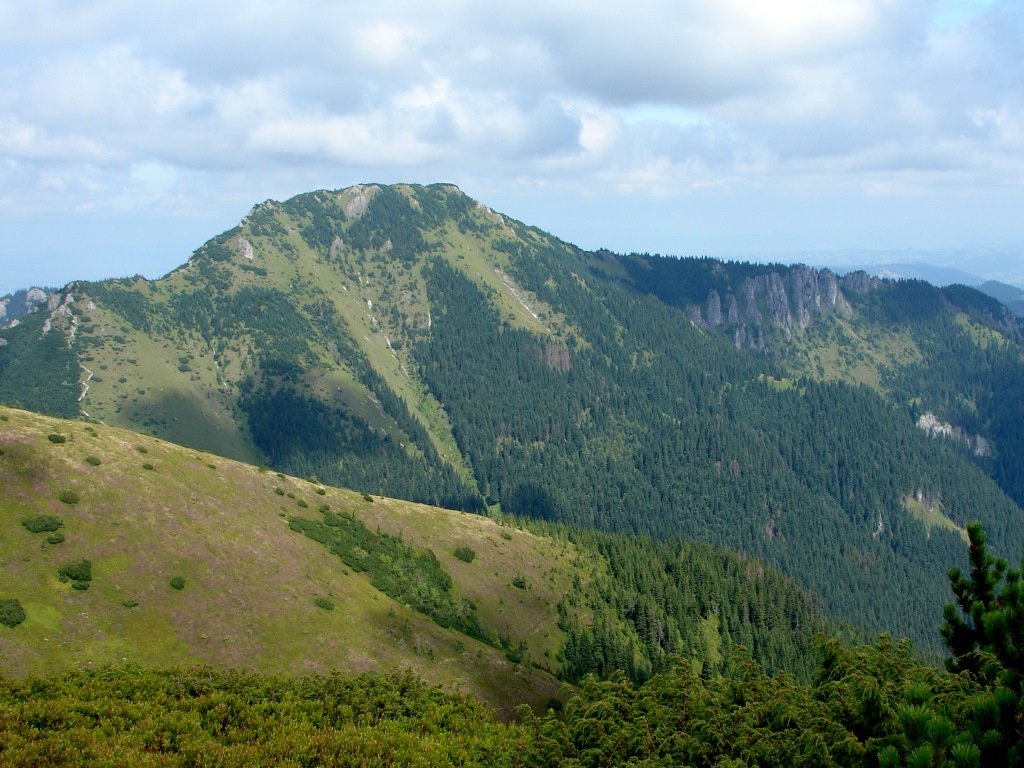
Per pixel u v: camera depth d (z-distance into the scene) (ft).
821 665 144.77
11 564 291.17
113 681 189.67
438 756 158.30
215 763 141.59
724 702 150.00
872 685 110.42
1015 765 64.28
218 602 320.50
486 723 194.90
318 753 150.10
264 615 326.85
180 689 189.37
